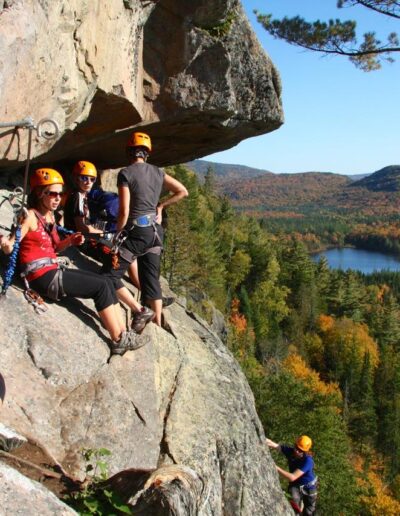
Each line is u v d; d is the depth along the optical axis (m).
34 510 2.40
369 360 63.28
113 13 5.09
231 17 6.59
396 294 112.50
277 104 7.52
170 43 6.37
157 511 3.05
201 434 4.88
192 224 61.28
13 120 4.02
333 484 19.31
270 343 62.88
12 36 3.61
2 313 4.10
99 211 5.88
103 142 6.87
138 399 4.55
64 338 4.38
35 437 3.73
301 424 20.62
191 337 6.56
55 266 4.29
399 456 50.41
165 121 6.75
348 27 11.51
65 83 4.53
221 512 4.46
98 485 3.62
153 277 5.61
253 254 79.88
